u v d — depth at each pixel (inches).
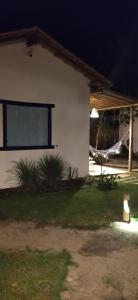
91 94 426.3
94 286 146.9
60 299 134.9
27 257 174.6
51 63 369.1
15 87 339.0
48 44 350.6
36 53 353.4
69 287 145.3
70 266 165.9
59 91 379.6
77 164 402.9
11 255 177.5
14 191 337.4
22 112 348.5
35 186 343.9
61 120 384.2
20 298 134.6
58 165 359.3
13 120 341.1
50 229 225.5
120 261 173.6
